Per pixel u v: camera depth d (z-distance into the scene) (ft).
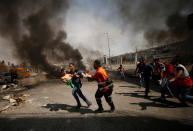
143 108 11.04
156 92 16.76
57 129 8.04
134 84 24.18
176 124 7.98
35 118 9.87
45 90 22.54
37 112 11.19
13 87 27.17
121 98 14.66
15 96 17.71
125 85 23.53
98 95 10.12
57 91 20.99
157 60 13.34
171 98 13.62
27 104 13.79
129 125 8.12
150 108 10.98
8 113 11.12
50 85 28.50
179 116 9.12
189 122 8.18
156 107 11.16
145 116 9.37
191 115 9.21
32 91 22.11
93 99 14.98
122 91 18.40
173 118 8.84
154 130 7.39
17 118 9.97
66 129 7.99
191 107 10.79
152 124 8.11
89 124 8.52
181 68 10.03
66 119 9.47
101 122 8.72
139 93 16.72
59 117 9.89
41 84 31.12
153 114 9.67
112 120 8.96
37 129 8.13
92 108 11.70
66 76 11.18
